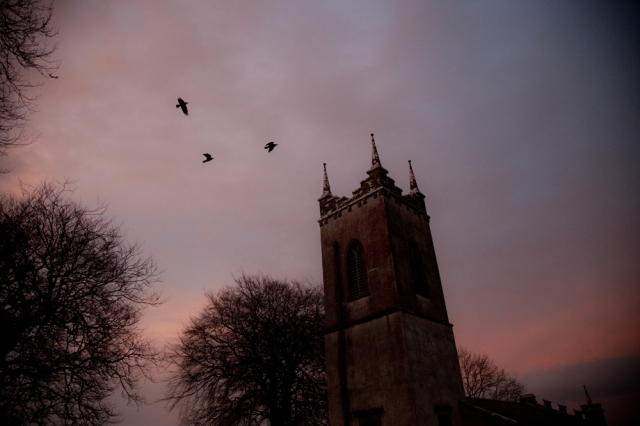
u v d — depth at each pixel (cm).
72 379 2023
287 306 4344
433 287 3198
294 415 3847
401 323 2641
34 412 1869
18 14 1157
